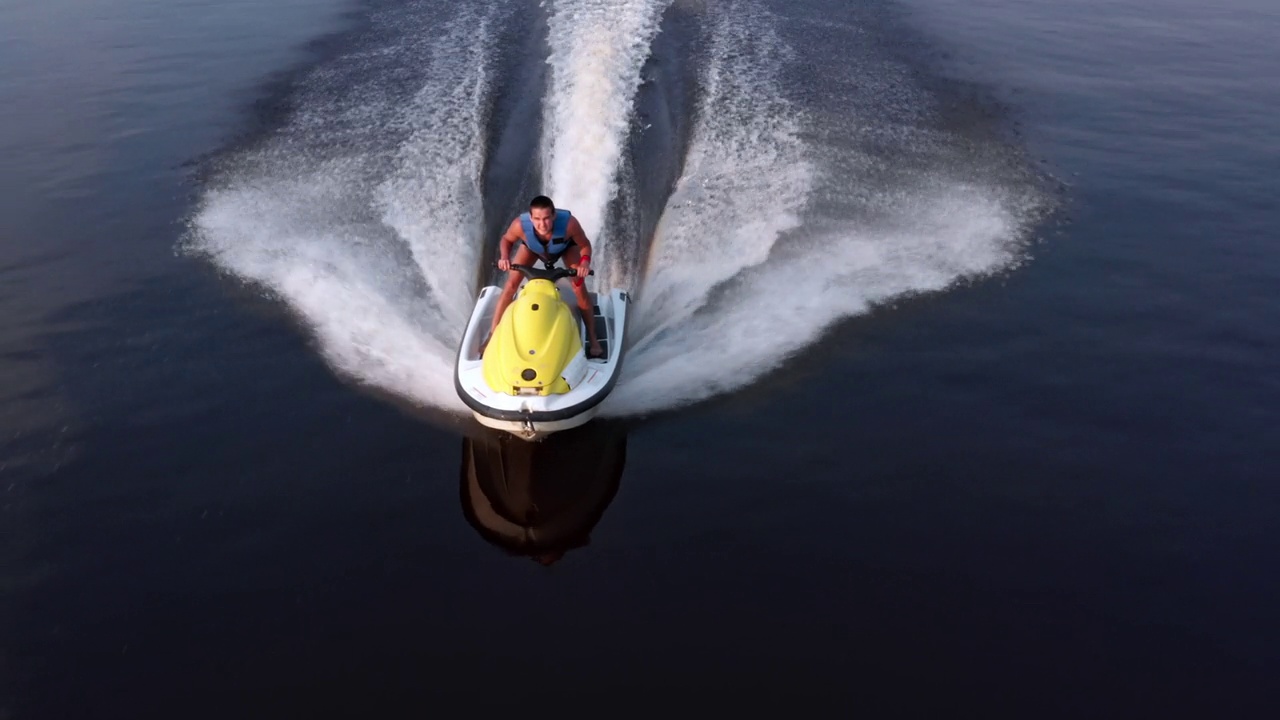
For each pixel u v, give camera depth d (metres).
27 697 4.29
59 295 7.41
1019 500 5.69
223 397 6.42
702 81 10.92
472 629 4.74
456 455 6.02
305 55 11.98
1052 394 6.64
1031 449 6.12
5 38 12.73
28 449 5.88
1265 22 14.22
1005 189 9.29
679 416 6.41
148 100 10.80
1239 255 8.36
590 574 5.12
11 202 8.69
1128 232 8.67
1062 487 5.80
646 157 9.38
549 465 5.97
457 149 9.45
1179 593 5.01
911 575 5.12
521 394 5.93
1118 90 11.65
